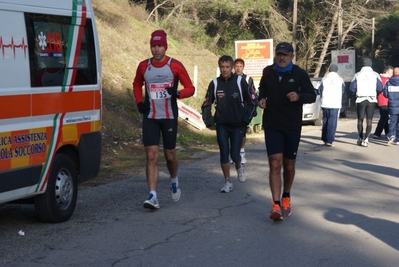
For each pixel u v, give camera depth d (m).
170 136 9.24
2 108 7.35
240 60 12.87
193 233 8.05
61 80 8.47
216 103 10.51
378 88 17.69
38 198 8.34
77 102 8.80
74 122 8.75
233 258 6.95
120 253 7.14
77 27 8.84
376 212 9.34
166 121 9.17
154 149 9.17
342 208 9.60
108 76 22.80
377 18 57.12
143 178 12.46
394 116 17.98
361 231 8.19
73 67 8.72
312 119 25.92
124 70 24.81
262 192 10.85
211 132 21.84
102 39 26.44
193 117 21.53
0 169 7.34
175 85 9.11
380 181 12.05
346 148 17.42
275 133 8.48
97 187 11.43
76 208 9.64
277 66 8.41
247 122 10.49
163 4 41.50
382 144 18.48
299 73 8.40
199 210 9.41
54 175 8.41
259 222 8.66
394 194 10.74
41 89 8.03
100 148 9.45
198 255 7.06
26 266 6.65
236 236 7.90
